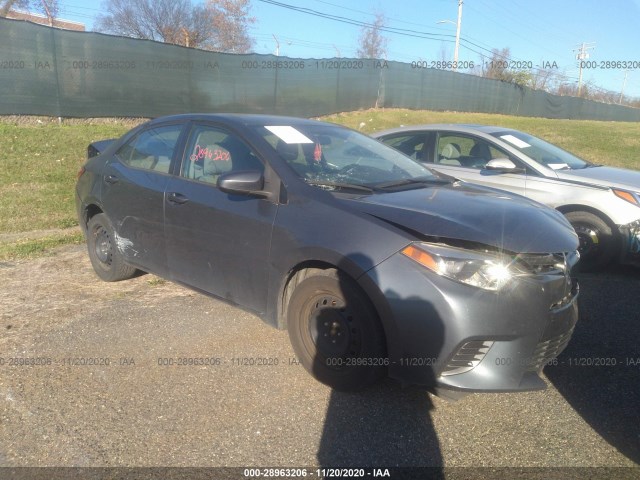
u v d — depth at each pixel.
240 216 3.75
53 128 11.79
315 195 3.53
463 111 26.92
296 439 2.97
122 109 13.05
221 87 14.86
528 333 3.04
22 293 4.93
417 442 2.98
